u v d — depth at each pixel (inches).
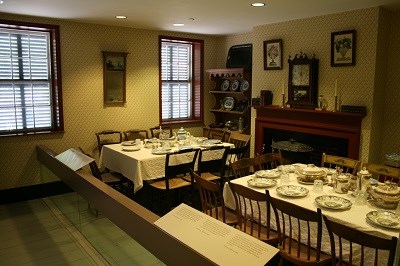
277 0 143.6
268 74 207.6
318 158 188.2
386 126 173.5
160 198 185.0
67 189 199.2
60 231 148.3
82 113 202.5
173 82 250.1
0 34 180.4
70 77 196.1
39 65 193.2
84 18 184.9
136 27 214.7
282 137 204.7
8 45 183.0
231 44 250.4
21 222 157.9
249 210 113.5
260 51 210.2
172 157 162.2
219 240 67.2
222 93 255.0
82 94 201.2
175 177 171.2
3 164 180.4
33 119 194.5
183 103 258.4
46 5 152.9
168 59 245.8
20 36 185.8
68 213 168.1
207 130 251.1
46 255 128.0
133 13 171.2
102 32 204.4
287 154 197.9
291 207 87.8
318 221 83.9
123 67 213.8
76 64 197.3
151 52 226.2
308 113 185.0
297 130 192.1
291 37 192.7
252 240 64.8
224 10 164.6
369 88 161.9
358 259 86.1
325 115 177.3
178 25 207.0
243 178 125.5
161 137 199.0
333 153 180.4
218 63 261.6
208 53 255.3
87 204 150.6
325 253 93.4
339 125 172.6
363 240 73.1
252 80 218.7
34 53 190.7
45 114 198.1
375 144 168.2
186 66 256.5
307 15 177.5
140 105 225.3
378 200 98.0
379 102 167.3
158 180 168.9
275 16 179.5
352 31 164.1
